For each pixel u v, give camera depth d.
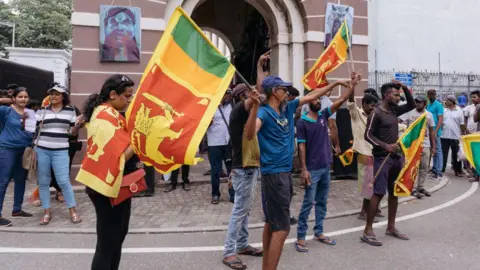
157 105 2.76
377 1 20.89
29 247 4.37
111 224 2.77
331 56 5.52
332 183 7.96
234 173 3.98
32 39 28.05
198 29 2.94
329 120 6.11
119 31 7.49
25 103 5.41
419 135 4.66
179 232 4.91
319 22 8.98
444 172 9.35
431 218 5.47
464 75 19.80
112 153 2.64
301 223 4.28
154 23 7.77
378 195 4.46
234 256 3.88
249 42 12.27
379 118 4.55
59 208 6.06
